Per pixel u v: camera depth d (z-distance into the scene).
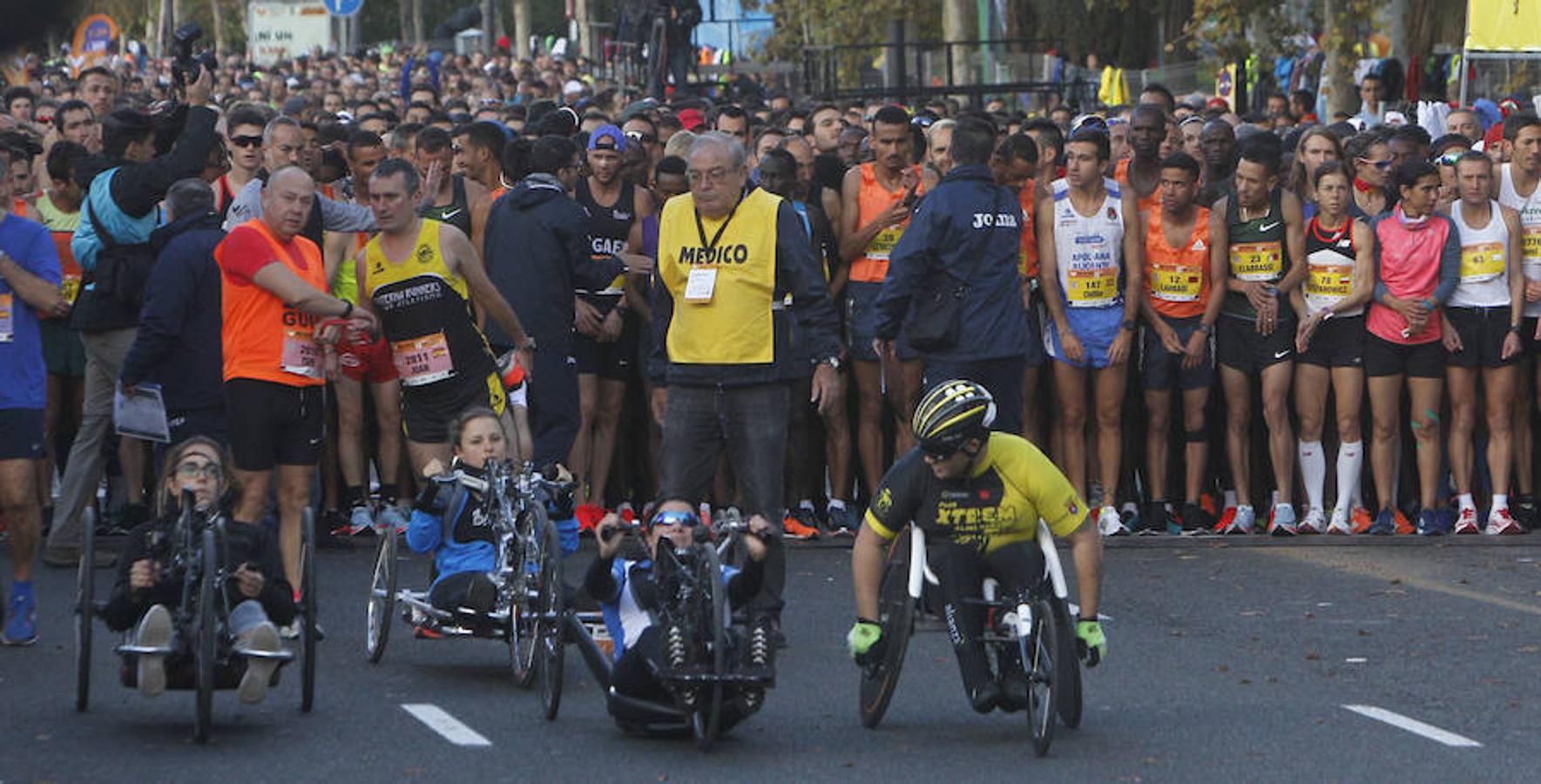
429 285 34.28
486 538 28.70
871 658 24.66
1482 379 44.62
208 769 22.53
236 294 31.17
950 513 24.00
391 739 24.44
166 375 34.22
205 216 34.44
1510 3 58.81
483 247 40.06
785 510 43.62
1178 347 43.31
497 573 27.70
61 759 23.06
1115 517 43.75
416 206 34.84
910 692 28.17
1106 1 146.12
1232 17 122.62
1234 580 38.56
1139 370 44.09
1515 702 27.64
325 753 23.55
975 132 36.28
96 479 38.69
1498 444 44.44
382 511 42.56
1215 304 43.34
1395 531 44.47
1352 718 26.34
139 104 74.12
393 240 34.28
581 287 39.25
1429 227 43.50
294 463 31.84
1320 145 44.22
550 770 22.64
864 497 45.12
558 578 25.59
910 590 23.98
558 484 29.14
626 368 43.16
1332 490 45.66
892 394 42.34
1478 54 59.66
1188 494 44.44
